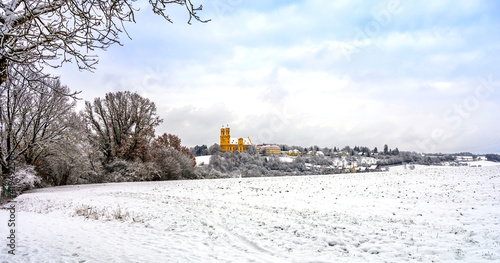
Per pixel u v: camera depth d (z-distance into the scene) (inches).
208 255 289.9
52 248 291.6
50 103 1099.9
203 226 423.8
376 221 446.6
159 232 387.9
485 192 658.8
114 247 306.5
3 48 156.9
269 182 1136.2
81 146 1311.5
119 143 1706.4
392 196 695.7
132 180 1526.8
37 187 1277.1
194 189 947.3
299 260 281.7
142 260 263.6
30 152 1203.2
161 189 960.9
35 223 439.5
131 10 177.5
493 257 269.7
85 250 289.7
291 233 382.0
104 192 906.1
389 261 277.9
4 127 963.3
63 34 175.5
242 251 309.3
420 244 323.9
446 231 372.5
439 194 677.3
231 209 568.4
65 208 606.9
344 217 480.7
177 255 285.0
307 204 627.5
